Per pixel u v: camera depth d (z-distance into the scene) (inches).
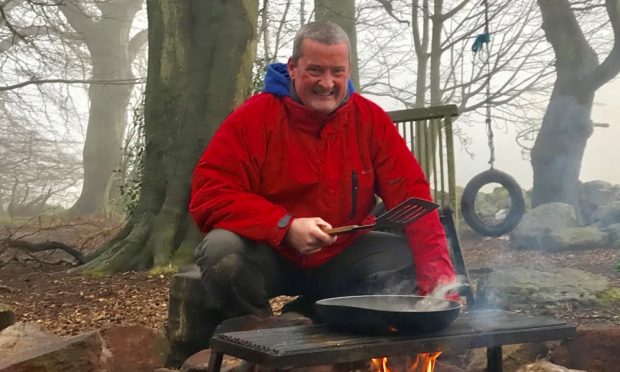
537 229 398.9
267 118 128.5
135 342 140.0
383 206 144.2
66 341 126.6
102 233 409.1
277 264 133.4
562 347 135.6
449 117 209.0
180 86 315.0
